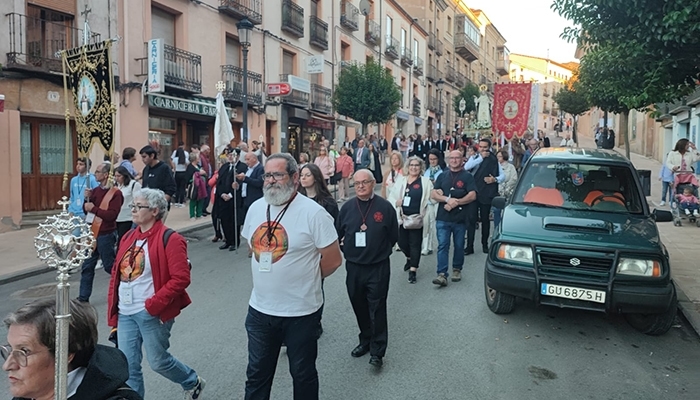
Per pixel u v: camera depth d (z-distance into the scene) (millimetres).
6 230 11648
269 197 3273
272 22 21625
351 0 30891
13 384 1757
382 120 25875
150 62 14258
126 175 7008
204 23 17625
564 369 4613
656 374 4539
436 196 7074
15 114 11781
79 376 1799
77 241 1737
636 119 30906
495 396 4102
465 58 56406
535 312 6102
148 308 3514
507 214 6020
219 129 10844
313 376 3377
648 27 5648
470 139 26422
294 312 3287
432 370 4566
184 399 4078
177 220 13047
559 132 55719
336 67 27859
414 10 44156
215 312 6211
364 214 4723
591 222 5566
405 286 7266
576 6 6234
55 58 12594
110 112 8102
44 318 1759
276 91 19703
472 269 8180
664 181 13750
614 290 4949
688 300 6266
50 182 12859
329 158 16250
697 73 6262
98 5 13609
